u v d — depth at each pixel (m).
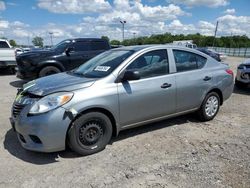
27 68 9.01
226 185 3.06
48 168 3.45
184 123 5.23
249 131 4.84
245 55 47.97
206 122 5.32
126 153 3.88
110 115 3.92
